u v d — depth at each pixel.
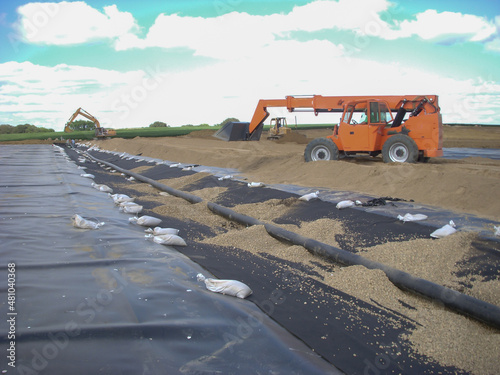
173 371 2.69
